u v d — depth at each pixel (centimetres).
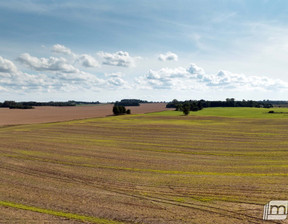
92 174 1906
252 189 1557
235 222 1134
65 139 3753
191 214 1216
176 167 2130
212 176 1856
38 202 1335
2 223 1102
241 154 2664
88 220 1140
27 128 5259
